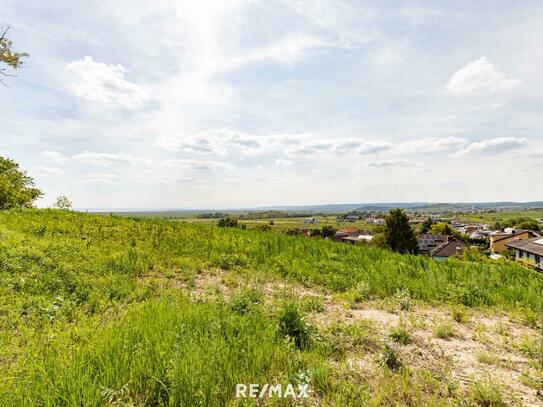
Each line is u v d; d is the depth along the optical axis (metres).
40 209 16.06
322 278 8.26
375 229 113.69
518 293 7.33
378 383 3.19
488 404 2.95
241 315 4.83
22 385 2.69
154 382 2.82
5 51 20.67
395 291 7.44
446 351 4.19
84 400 2.48
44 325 4.28
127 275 7.10
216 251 10.50
